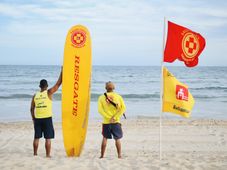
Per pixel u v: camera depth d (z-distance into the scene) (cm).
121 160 626
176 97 620
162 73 623
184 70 10200
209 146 938
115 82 4691
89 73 712
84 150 859
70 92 710
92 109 1886
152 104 2248
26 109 1891
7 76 5938
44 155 729
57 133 1138
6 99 2467
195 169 548
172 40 616
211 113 1817
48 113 659
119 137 676
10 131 1178
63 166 556
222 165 579
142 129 1243
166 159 648
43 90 664
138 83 4512
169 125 1342
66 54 711
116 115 668
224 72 8425
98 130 1213
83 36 713
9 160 594
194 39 610
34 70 8862
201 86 4009
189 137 1082
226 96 2864
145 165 572
